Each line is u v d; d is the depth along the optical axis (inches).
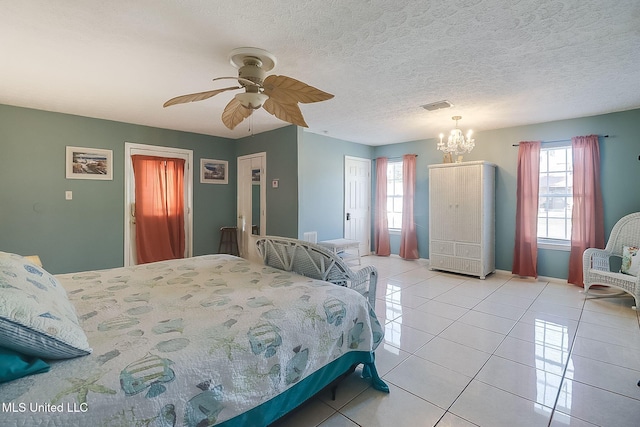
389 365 89.1
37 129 151.6
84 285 78.3
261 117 168.4
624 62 100.7
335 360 68.3
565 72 108.6
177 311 61.5
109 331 52.1
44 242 154.4
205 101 138.8
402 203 240.1
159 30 81.1
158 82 116.4
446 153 201.9
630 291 130.7
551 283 173.6
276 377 54.4
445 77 112.8
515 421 66.6
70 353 42.3
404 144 243.3
